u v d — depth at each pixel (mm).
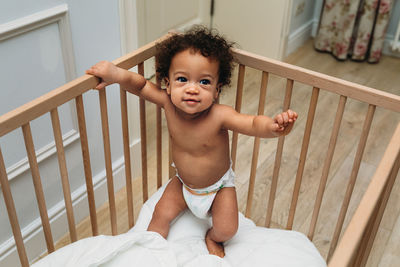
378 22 2885
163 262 1146
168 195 1315
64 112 1571
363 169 2098
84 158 1200
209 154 1191
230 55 1135
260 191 1966
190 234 1312
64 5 1430
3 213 1507
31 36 1362
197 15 3006
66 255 1124
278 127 1012
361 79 2873
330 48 3148
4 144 1405
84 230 1781
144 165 1427
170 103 1196
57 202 1703
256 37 3012
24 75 1394
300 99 2629
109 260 1130
